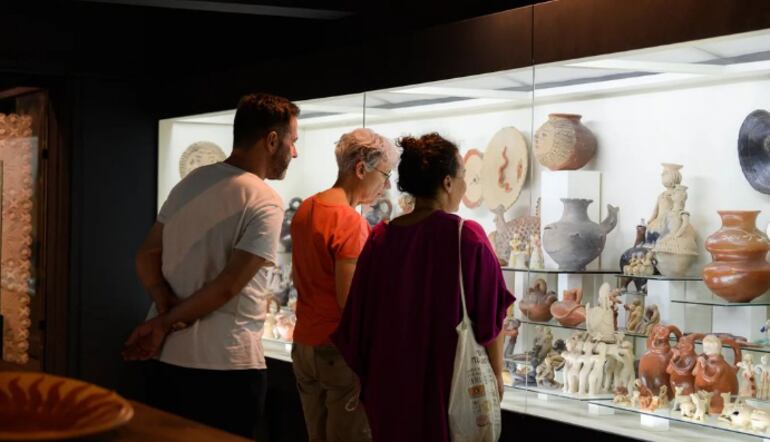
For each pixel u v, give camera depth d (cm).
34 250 632
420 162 273
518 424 365
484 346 265
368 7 496
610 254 362
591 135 365
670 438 324
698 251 336
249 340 274
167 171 611
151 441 141
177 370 271
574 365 353
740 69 319
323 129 498
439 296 262
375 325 275
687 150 339
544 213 370
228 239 271
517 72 367
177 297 277
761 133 316
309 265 317
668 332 335
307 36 553
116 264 614
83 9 599
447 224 265
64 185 604
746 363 316
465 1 449
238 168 278
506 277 385
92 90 604
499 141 387
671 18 308
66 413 144
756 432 304
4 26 577
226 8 480
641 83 350
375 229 282
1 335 657
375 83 429
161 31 624
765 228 318
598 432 334
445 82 399
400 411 267
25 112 639
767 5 282
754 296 316
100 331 611
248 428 279
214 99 548
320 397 331
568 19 343
